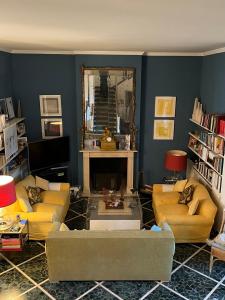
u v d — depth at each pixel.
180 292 3.86
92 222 5.02
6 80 6.09
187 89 6.71
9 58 6.23
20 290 3.88
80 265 3.88
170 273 3.98
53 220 4.79
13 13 2.59
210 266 4.23
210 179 5.56
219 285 3.99
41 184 5.94
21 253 4.64
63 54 6.40
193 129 6.92
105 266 3.90
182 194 5.52
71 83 6.58
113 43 4.82
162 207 5.33
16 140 5.75
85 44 5.00
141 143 7.00
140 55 6.28
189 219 4.73
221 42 4.62
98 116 6.59
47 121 6.74
